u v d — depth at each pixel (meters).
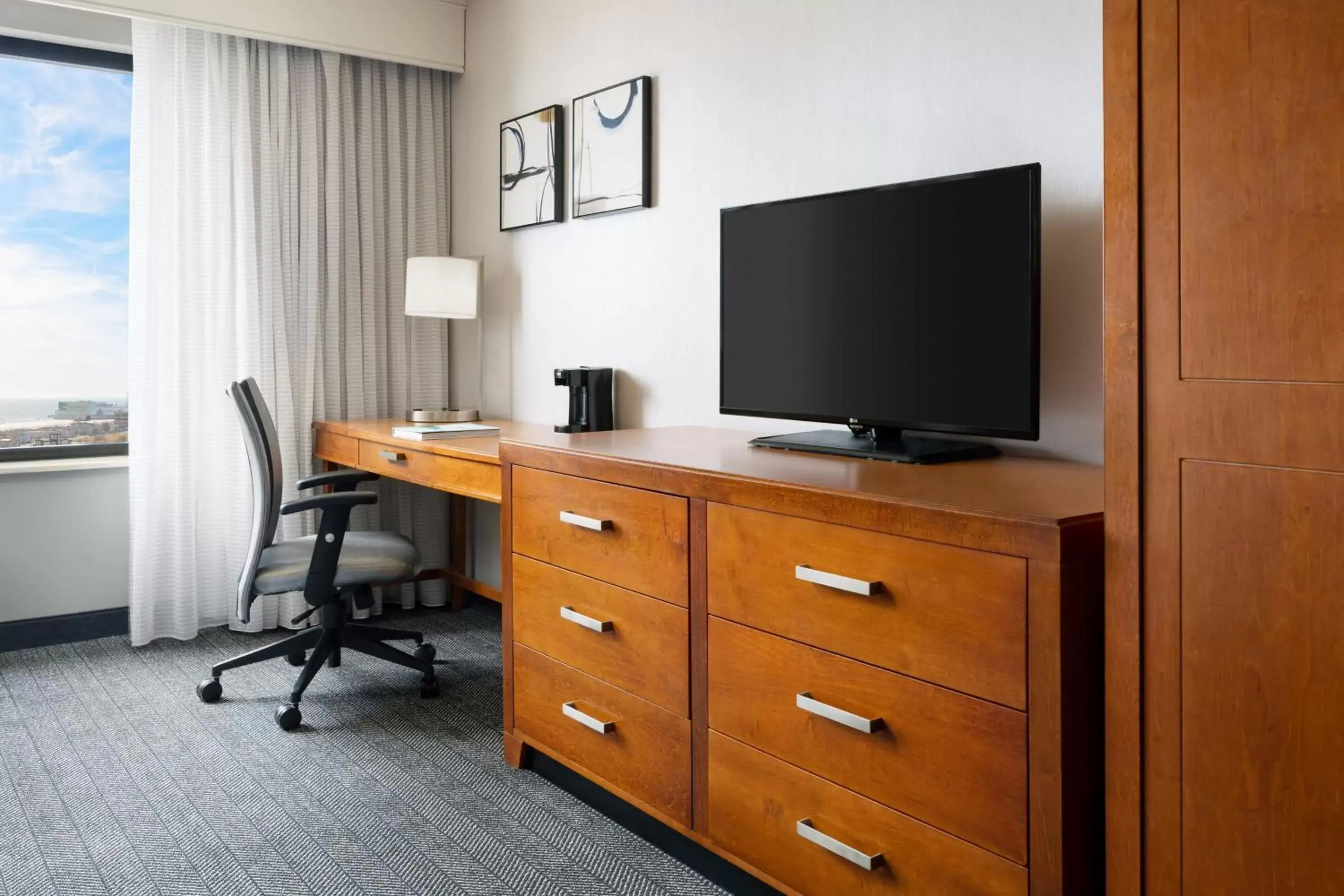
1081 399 2.00
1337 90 1.06
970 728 1.44
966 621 1.43
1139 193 1.23
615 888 1.94
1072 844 1.35
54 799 2.33
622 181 3.11
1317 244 1.08
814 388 2.25
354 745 2.65
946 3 2.19
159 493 3.52
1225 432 1.17
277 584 2.78
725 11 2.74
